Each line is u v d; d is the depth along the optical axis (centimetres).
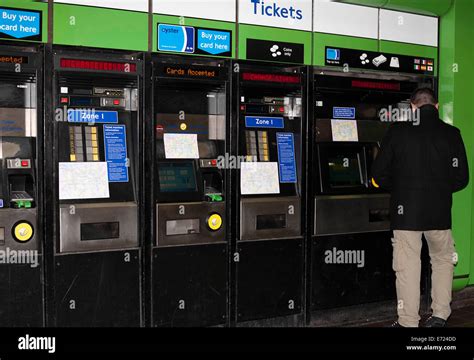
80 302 342
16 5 320
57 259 335
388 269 447
